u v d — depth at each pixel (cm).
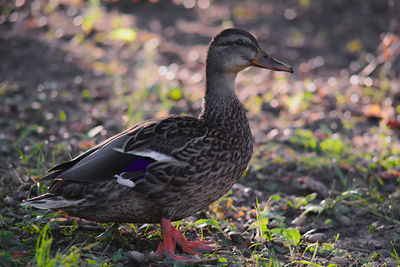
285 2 2305
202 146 686
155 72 1567
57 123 1205
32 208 806
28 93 1366
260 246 750
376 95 1454
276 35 1966
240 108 770
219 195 724
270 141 1181
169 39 1841
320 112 1384
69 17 1908
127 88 1434
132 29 1736
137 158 668
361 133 1272
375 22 2092
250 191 956
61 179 655
